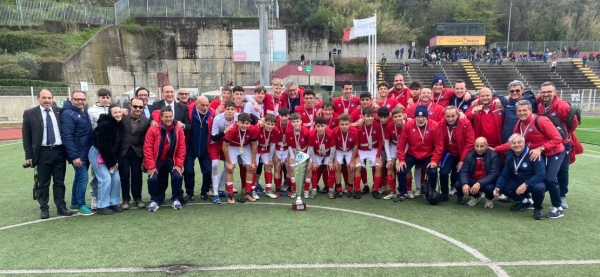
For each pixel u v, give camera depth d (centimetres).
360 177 682
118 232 487
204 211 584
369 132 655
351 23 4172
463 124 595
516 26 5300
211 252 416
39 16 2983
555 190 528
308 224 514
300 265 381
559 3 5431
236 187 762
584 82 3672
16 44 2566
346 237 461
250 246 433
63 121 545
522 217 541
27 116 536
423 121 607
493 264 381
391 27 4591
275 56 3216
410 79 3781
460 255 404
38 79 2389
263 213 570
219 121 609
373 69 2762
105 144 559
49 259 402
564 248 421
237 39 3161
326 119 679
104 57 2812
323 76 3225
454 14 5047
